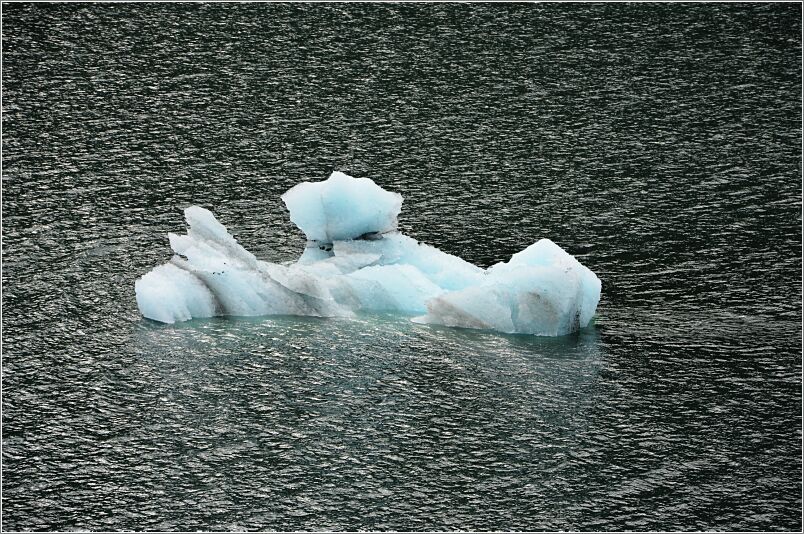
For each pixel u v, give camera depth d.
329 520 185.62
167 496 190.62
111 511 187.62
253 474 194.88
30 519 185.88
